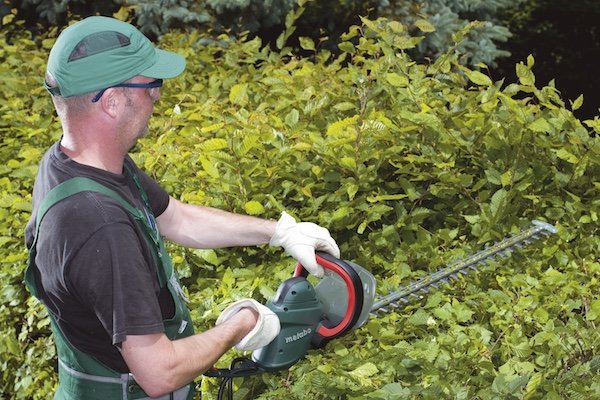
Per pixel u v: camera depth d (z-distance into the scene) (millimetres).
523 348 3557
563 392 3217
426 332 3883
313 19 11422
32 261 3023
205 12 10188
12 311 4855
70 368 3201
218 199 4605
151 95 3082
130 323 2840
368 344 3809
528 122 4781
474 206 4688
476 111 5074
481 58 10180
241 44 7770
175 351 2922
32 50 8773
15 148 6008
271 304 3363
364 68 5773
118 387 3164
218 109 5887
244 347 3221
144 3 10148
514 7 12789
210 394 3734
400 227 4562
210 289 4250
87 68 2916
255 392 3740
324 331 3455
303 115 5422
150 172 4930
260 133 4992
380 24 6488
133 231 2936
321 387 3357
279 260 4539
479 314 4008
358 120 4953
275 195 4723
